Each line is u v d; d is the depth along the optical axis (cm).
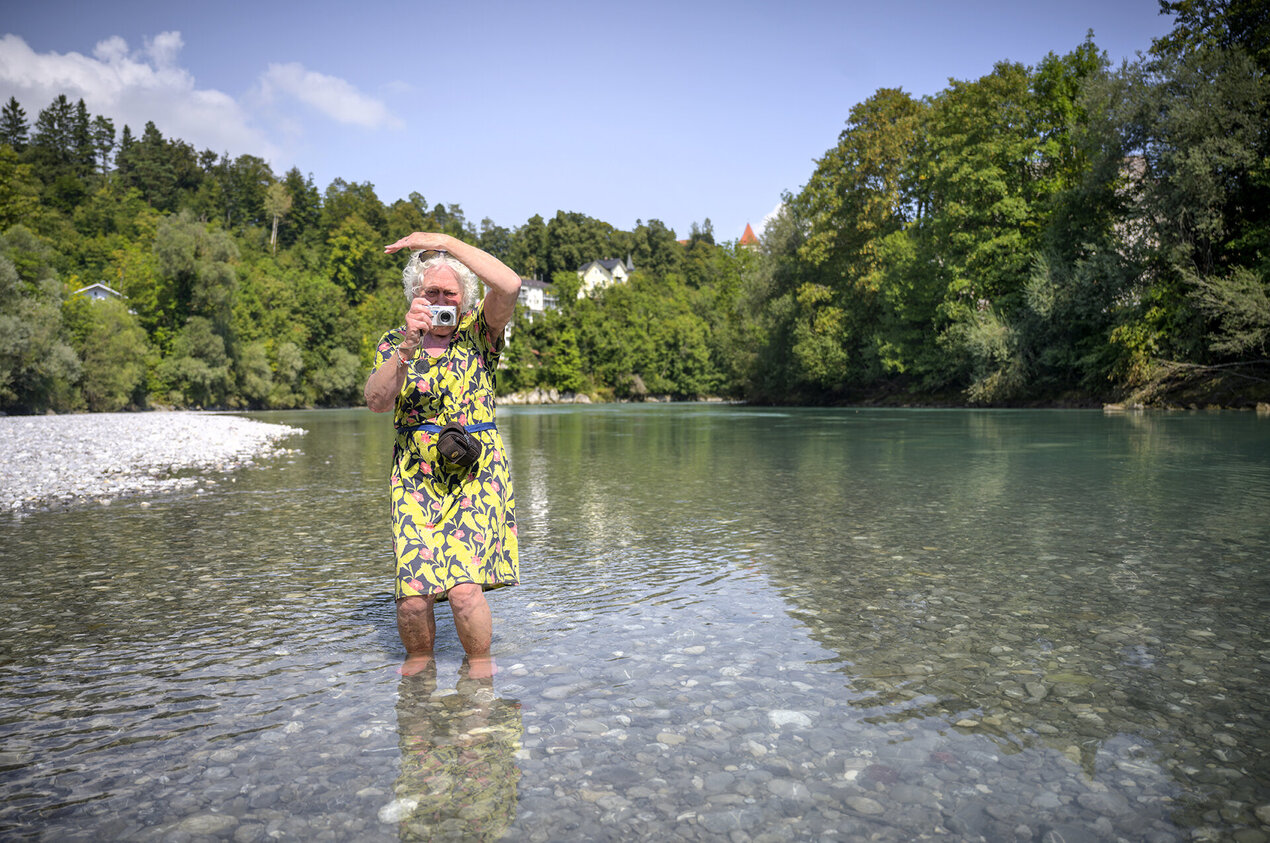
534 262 15888
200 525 589
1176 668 251
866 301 4516
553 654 275
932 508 625
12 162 6156
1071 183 3650
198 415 4022
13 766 193
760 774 182
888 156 4328
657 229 17300
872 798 170
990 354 3481
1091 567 404
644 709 223
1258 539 473
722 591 366
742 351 5731
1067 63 3741
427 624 276
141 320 5716
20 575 421
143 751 201
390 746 201
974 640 285
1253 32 2875
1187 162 2673
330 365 7475
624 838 154
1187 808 164
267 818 165
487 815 165
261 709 229
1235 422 1936
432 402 277
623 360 9281
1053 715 215
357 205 12456
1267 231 2647
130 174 12725
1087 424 1961
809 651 275
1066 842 151
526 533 536
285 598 369
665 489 780
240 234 11606
